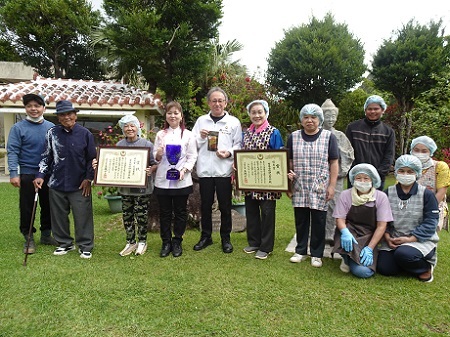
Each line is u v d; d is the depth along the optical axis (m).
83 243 3.74
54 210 3.73
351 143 3.96
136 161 3.63
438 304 2.75
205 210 3.96
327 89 14.12
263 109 3.67
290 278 3.20
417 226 3.26
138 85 13.11
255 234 3.91
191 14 10.99
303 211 3.58
